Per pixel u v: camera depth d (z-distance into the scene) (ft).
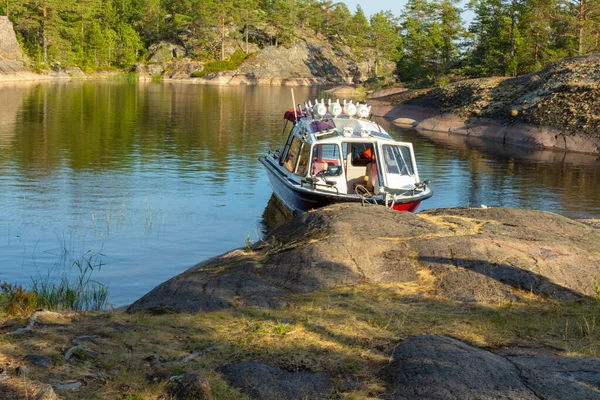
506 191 74.23
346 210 34.86
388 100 202.08
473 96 159.94
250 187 70.54
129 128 126.11
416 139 133.49
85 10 427.74
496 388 16.29
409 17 346.54
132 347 19.81
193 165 84.17
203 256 44.73
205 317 23.31
